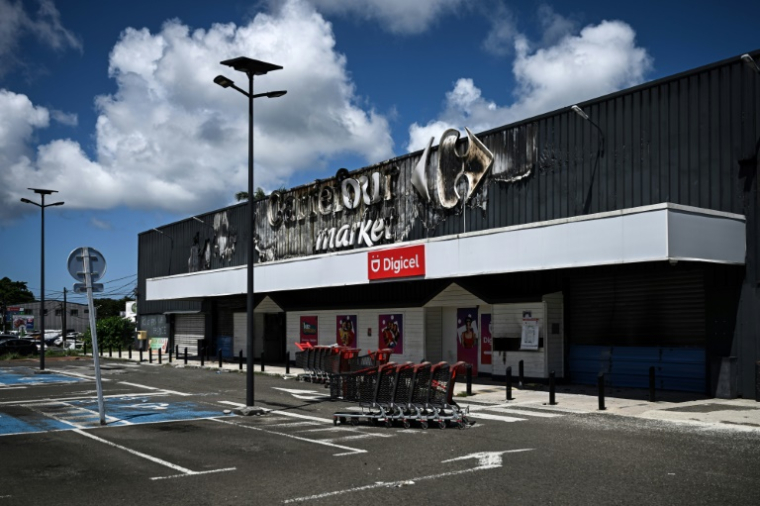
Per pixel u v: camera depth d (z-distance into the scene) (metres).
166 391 21.25
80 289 14.38
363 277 24.58
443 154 25.11
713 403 15.83
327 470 9.59
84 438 12.56
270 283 29.77
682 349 18.03
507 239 19.05
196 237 44.38
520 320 21.42
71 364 37.16
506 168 22.58
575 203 20.30
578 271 20.39
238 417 15.22
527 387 19.95
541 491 8.18
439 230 25.17
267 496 8.18
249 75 16.59
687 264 16.89
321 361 22.98
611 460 9.86
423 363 13.61
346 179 29.91
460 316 24.36
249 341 16.12
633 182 18.73
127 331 53.91
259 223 37.06
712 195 16.98
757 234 16.20
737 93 16.52
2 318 105.06
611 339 19.89
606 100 19.58
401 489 8.41
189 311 44.34
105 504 7.92
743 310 16.53
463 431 12.78
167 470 9.74
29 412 16.41
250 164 16.58
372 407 13.98
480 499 7.87
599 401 15.30
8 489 8.70
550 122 21.22
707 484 8.39
